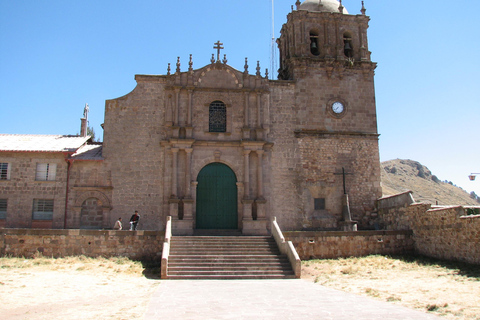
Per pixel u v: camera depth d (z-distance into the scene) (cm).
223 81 3198
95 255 2419
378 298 1511
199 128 3111
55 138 3319
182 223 2892
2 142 3128
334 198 3148
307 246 2608
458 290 1648
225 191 3067
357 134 3259
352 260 2522
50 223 2933
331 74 3331
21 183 2970
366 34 3484
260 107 3191
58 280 1772
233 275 2127
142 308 1267
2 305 1291
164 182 3011
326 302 1399
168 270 2139
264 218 2980
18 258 2297
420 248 2683
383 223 3120
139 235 2472
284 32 3662
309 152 3191
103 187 2975
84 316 1152
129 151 3050
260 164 3066
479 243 2158
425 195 7456
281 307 1296
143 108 3119
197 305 1323
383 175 8362
